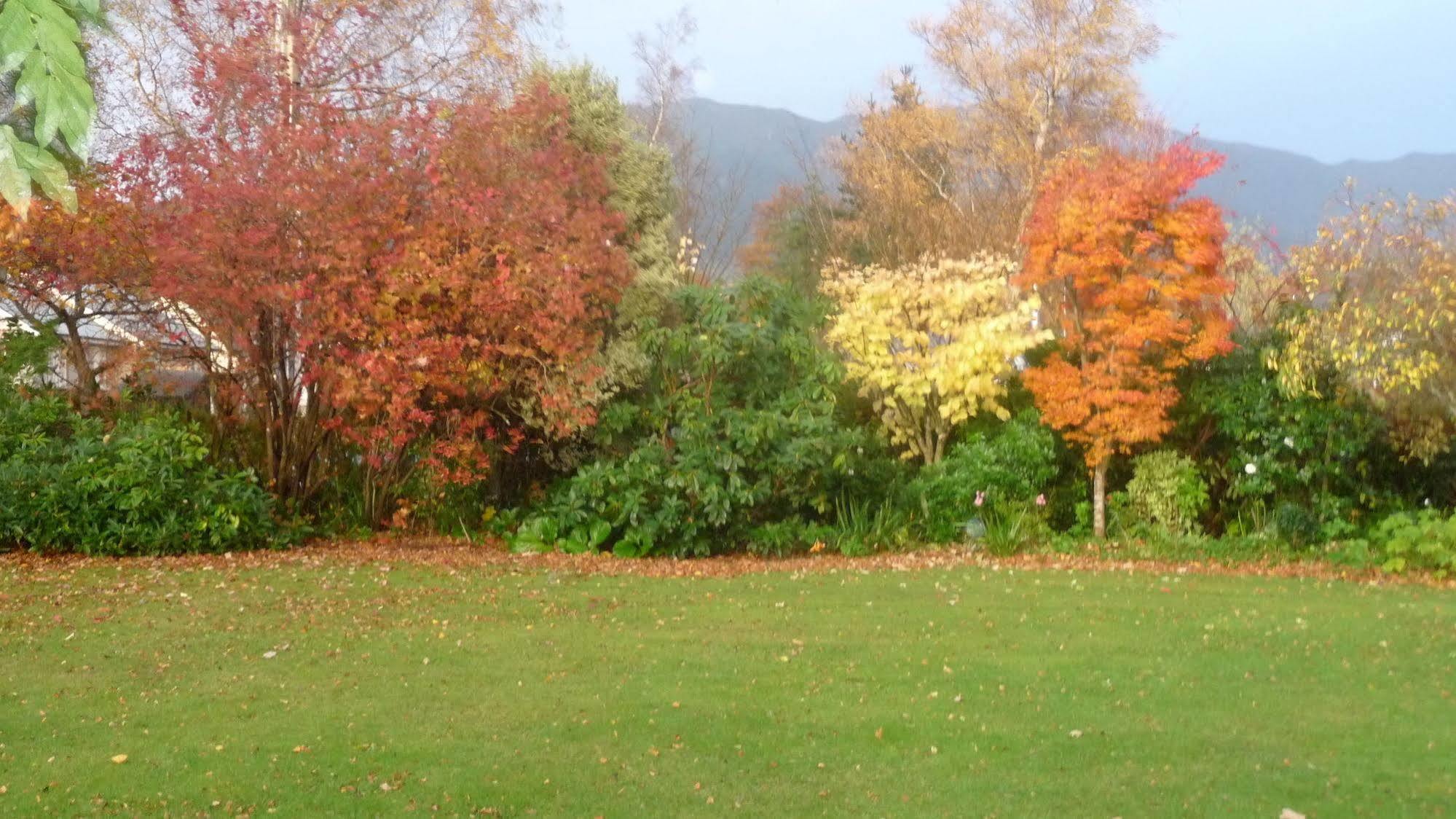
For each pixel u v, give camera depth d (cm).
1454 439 1380
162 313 1290
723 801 501
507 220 1268
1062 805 497
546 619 870
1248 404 1426
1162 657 765
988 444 1504
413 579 1035
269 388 1268
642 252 1508
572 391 1304
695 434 1322
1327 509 1383
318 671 705
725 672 714
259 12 1327
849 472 1367
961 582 1073
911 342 1538
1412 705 653
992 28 2759
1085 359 1407
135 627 812
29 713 612
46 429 1291
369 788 510
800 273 3403
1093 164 1645
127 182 1209
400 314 1220
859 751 568
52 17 227
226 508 1191
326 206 1171
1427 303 1227
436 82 1616
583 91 1530
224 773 526
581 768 539
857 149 3525
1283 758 561
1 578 985
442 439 1345
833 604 945
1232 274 1599
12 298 1365
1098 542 1367
